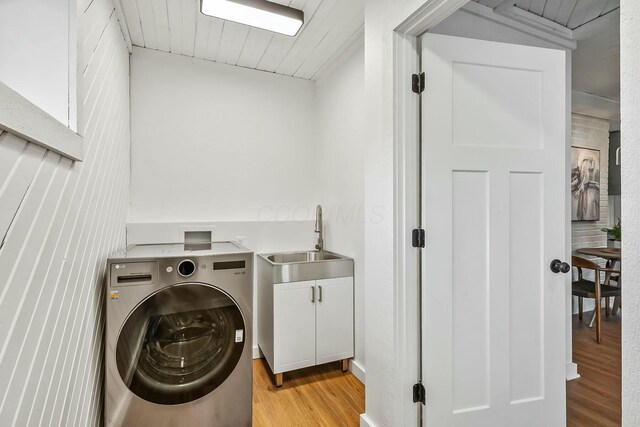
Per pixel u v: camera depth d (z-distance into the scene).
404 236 1.55
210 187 2.70
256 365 2.55
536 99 1.67
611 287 3.21
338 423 1.87
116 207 1.94
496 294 1.61
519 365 1.65
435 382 1.54
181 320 1.63
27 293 0.77
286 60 2.67
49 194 0.89
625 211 0.75
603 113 3.96
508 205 1.63
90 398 1.37
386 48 1.60
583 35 2.51
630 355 0.75
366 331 1.80
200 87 2.67
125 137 2.26
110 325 1.51
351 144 2.46
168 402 1.60
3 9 0.94
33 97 0.98
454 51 1.56
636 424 0.74
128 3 1.93
